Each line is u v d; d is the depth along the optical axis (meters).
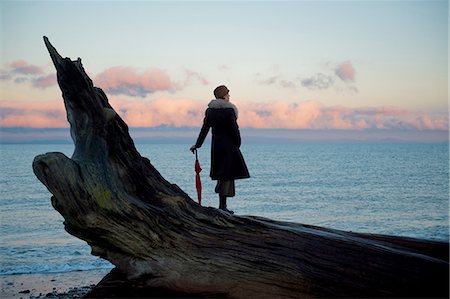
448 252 8.03
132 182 7.05
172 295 6.84
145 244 6.69
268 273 6.80
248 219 7.30
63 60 6.64
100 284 7.02
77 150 6.71
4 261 16.64
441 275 7.09
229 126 8.59
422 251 7.97
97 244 6.80
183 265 6.74
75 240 20.67
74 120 6.78
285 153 167.75
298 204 36.38
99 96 7.24
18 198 37.84
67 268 15.57
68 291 12.48
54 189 6.29
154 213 6.74
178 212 6.99
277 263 6.86
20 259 17.03
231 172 8.52
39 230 23.47
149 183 7.19
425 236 23.00
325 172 72.50
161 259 6.73
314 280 6.84
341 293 6.84
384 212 31.66
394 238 8.20
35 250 18.55
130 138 7.25
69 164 6.33
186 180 57.62
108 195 6.49
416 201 37.53
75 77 6.64
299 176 65.06
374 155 145.75
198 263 6.76
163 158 122.44
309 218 29.56
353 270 6.96
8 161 94.75
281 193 44.25
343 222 27.84
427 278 7.02
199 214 7.10
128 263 6.77
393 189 47.28
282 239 7.14
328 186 50.94
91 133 6.71
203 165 93.12
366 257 7.13
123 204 6.57
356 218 29.23
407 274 7.03
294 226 7.79
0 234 22.38
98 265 16.02
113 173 6.86
